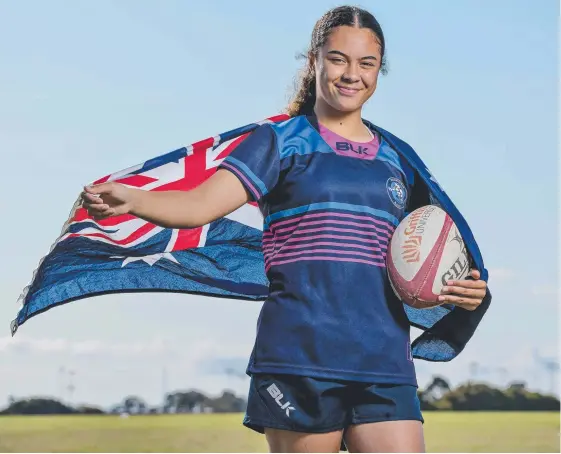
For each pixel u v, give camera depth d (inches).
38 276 157.9
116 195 126.6
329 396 137.3
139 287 173.2
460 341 160.2
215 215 136.8
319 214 139.3
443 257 141.6
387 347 139.1
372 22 145.3
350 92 143.3
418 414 141.3
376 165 144.5
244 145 141.8
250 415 141.9
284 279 139.7
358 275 138.6
